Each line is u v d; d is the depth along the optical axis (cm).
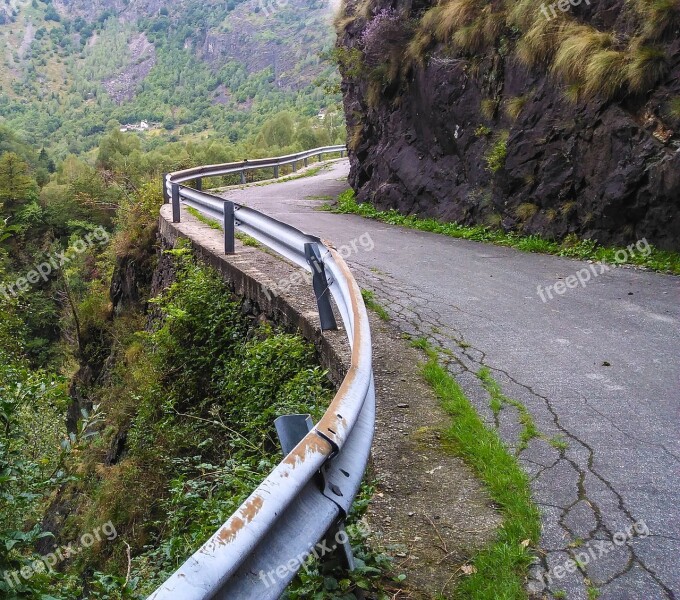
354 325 384
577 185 1095
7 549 375
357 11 2061
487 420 440
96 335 1845
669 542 296
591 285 840
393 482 357
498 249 1151
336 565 259
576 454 387
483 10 1395
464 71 1445
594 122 1062
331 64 2028
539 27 1191
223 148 7162
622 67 1016
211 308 891
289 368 622
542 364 552
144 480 720
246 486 414
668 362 551
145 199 1836
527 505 324
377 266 995
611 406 461
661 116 967
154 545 571
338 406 272
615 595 261
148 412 838
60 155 19562
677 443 401
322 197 2181
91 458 1012
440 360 562
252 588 188
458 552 293
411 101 1678
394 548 295
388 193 1692
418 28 1658
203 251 1069
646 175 956
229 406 706
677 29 965
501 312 720
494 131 1345
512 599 255
